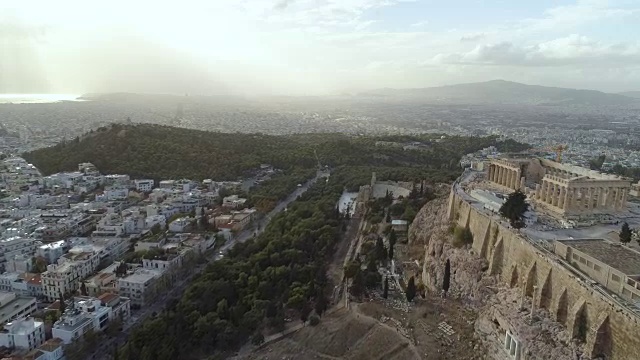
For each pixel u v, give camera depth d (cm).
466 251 15838
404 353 13125
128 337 17112
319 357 14512
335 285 18938
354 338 14725
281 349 15275
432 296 15925
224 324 16312
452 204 18875
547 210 16700
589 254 11050
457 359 12288
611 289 10106
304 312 16825
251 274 19762
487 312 12638
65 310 17600
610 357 9381
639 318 8706
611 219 15725
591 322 9881
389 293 16750
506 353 11225
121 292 19725
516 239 13238
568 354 9906
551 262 11431
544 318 11088
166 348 15175
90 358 15950
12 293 19050
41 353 14962
